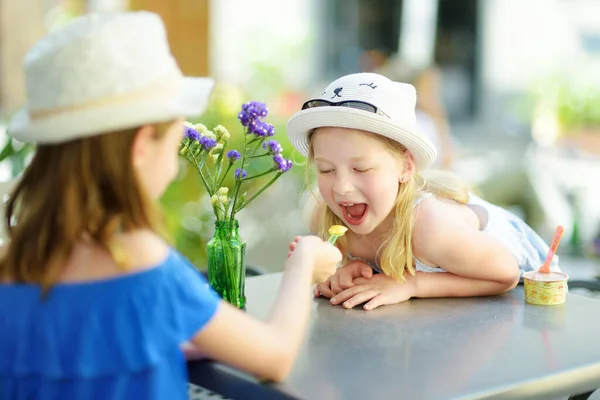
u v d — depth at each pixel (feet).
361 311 6.29
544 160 17.70
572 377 5.34
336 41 21.35
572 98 19.34
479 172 16.28
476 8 20.77
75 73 4.83
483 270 6.47
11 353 4.93
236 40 20.80
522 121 20.36
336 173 6.33
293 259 5.55
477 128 20.56
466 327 5.96
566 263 14.19
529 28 20.85
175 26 12.64
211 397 7.05
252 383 5.22
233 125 11.80
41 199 4.93
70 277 4.93
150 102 4.90
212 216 12.00
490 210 7.09
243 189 10.62
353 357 5.49
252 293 6.73
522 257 6.92
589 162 17.95
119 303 4.86
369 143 6.23
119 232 4.93
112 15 4.99
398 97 6.35
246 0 20.83
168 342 4.87
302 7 21.24
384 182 6.30
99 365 4.82
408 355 5.52
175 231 11.32
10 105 12.87
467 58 20.88
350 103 6.19
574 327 5.96
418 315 6.18
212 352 5.07
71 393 4.86
